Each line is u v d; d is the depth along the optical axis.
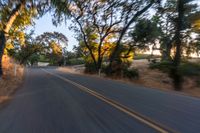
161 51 39.38
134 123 8.66
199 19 32.12
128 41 42.28
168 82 32.25
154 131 7.71
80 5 38.03
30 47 93.88
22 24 27.22
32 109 11.41
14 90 18.55
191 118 9.39
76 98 14.33
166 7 37.34
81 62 103.00
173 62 31.31
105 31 42.38
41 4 25.09
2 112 10.92
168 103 12.57
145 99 13.80
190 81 26.81
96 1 39.16
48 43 101.31
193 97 14.88
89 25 42.47
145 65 57.22
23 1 24.05
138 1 37.56
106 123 8.70
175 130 7.82
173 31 36.91
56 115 10.09
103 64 46.78
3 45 23.98
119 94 15.79
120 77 37.69
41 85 21.75
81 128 8.14
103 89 18.52
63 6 26.47
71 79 28.48
